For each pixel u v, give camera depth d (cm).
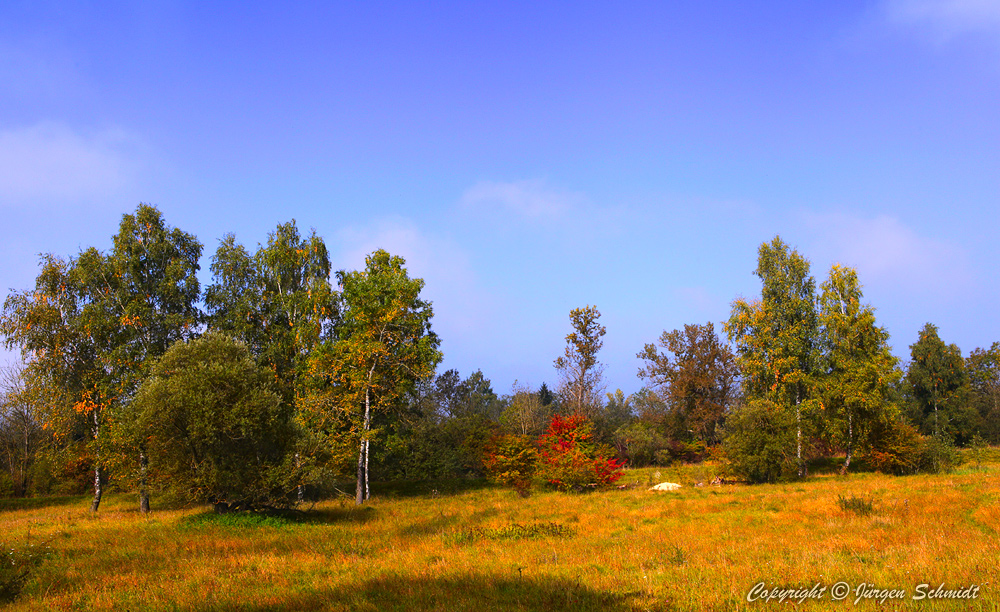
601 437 5478
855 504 1775
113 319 3036
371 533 1830
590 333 5334
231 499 2020
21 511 3375
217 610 910
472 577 1091
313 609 906
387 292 3341
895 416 3662
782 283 4034
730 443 3453
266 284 3500
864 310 3925
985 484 2327
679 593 902
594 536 1631
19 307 2945
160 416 1941
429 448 4766
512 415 6159
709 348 5819
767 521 1744
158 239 3300
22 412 4156
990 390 7575
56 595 1059
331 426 3244
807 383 3856
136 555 1457
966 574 891
